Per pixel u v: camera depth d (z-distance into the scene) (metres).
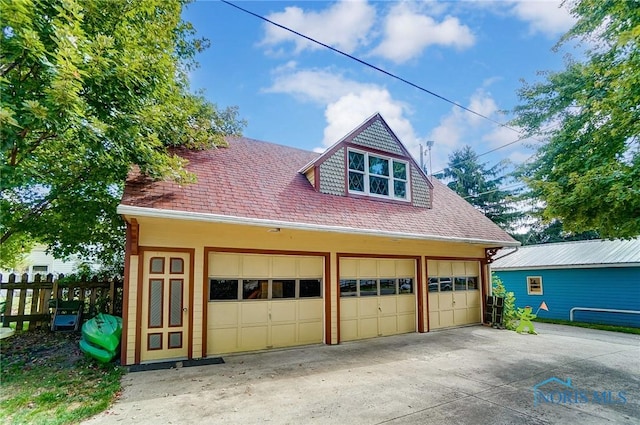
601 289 12.77
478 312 11.96
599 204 6.00
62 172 7.67
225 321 7.22
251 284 7.61
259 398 4.77
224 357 6.93
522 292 15.34
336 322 8.48
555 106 14.45
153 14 6.89
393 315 9.79
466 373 6.08
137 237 6.41
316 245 8.46
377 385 5.38
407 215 10.11
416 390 5.18
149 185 6.66
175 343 6.62
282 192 8.41
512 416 4.28
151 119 6.26
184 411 4.31
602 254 13.23
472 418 4.21
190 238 6.93
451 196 13.74
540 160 15.40
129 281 6.34
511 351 7.84
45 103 4.43
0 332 7.45
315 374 5.92
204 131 8.87
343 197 9.55
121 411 4.28
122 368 5.98
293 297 8.12
